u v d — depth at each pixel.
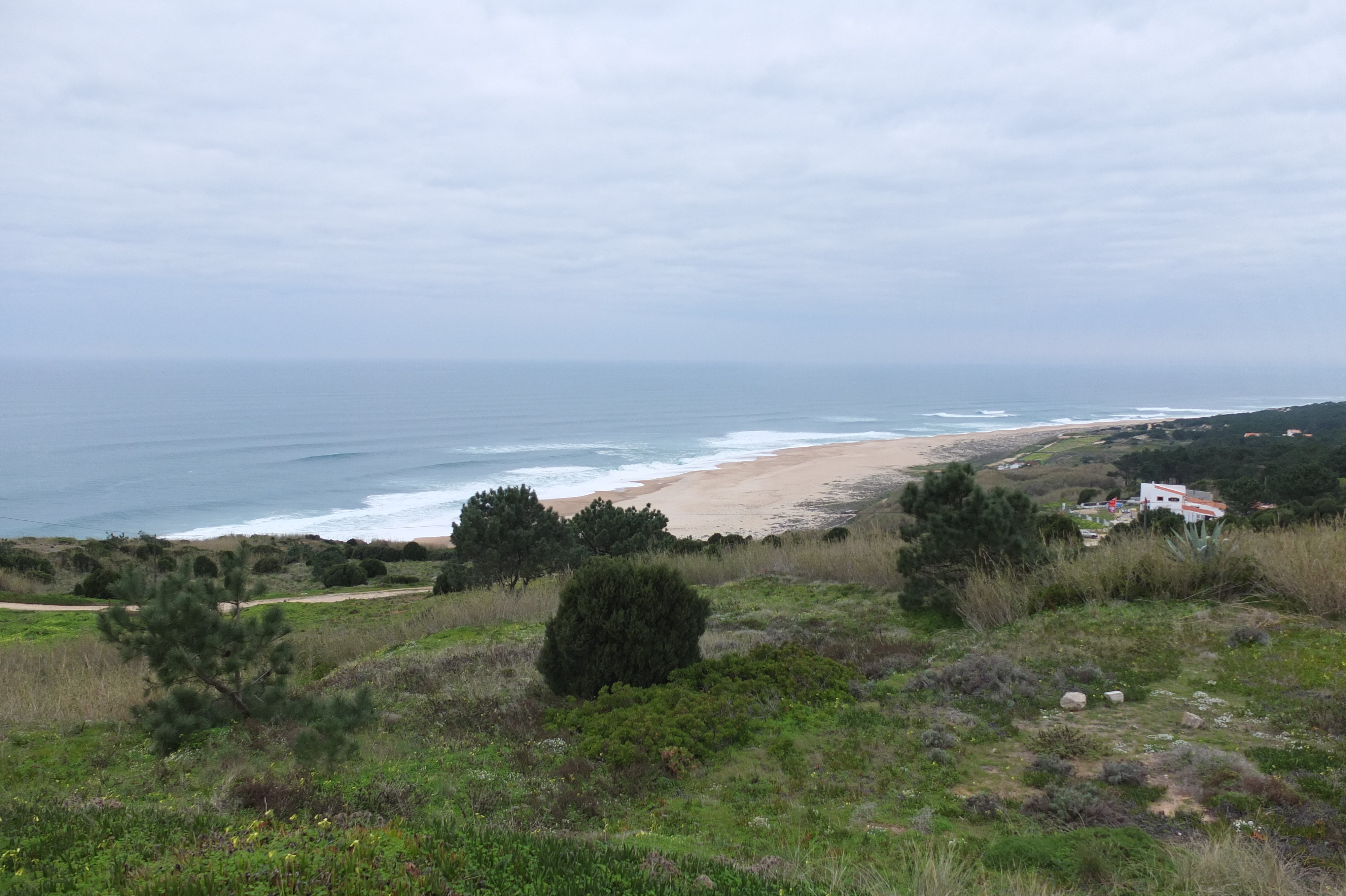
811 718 7.73
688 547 22.92
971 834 5.29
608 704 8.33
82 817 5.43
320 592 28.05
